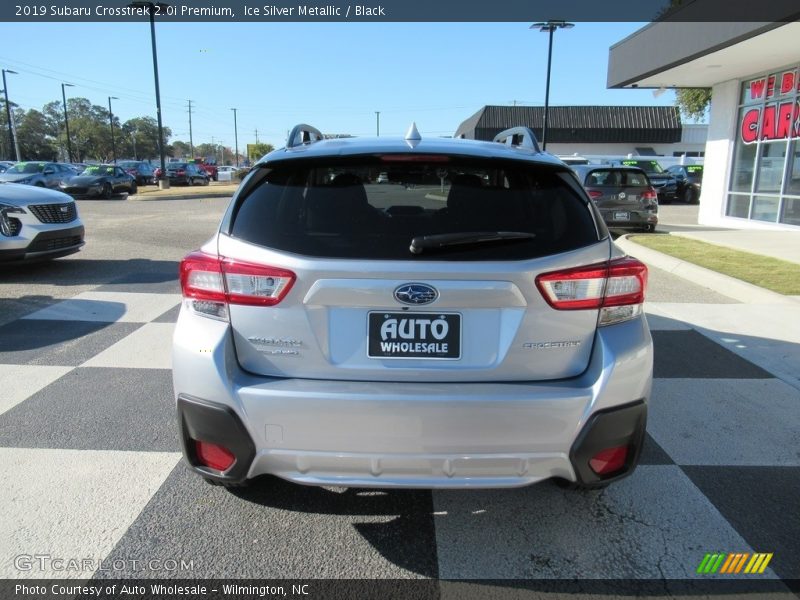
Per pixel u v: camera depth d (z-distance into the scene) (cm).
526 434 225
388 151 254
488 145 286
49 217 786
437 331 228
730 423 382
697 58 1304
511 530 271
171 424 368
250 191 252
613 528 273
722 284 760
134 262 912
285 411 224
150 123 12900
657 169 2748
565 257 232
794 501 296
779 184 1420
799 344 540
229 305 235
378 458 226
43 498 289
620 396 233
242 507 284
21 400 402
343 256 227
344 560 251
